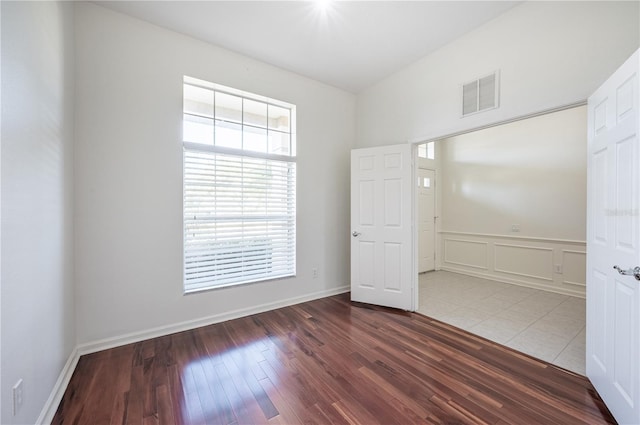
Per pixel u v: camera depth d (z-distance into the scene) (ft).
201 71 8.80
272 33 8.46
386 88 11.35
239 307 9.62
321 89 11.70
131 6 7.30
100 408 5.16
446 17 7.77
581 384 5.90
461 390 5.70
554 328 8.75
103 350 7.29
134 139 7.78
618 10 5.75
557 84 6.62
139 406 5.23
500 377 6.15
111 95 7.45
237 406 5.24
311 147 11.42
